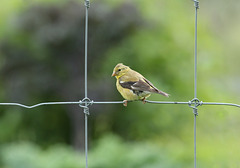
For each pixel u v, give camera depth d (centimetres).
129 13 1447
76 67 1473
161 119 1579
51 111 1593
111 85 1507
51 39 1395
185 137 1540
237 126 1199
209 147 1252
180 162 1182
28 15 1392
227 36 2106
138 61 1544
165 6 1692
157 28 1627
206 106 1291
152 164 1117
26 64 1498
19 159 1134
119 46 1479
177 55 1653
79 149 1523
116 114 1578
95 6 1398
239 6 2111
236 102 1623
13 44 1466
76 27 1388
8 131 1579
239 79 1977
